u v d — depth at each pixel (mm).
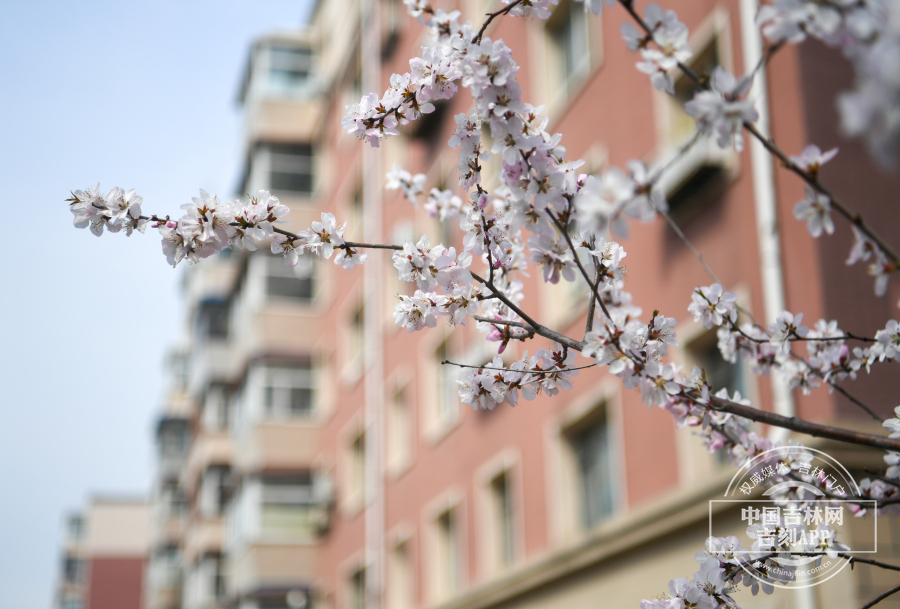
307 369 25016
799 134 8500
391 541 18547
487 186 11898
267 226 2973
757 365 3775
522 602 13328
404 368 18688
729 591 3232
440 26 3252
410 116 3051
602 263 3301
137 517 61094
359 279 21969
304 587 22969
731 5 9703
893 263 2756
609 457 11852
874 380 7621
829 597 7074
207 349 30703
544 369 3139
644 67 2258
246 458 24547
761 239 8828
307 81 27750
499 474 14531
